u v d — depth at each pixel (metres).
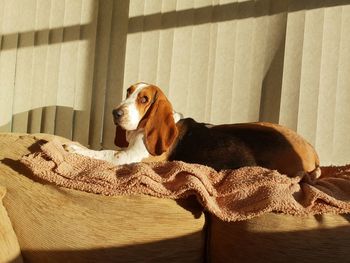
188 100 1.67
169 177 1.13
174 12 1.69
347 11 1.51
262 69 1.60
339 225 1.04
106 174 1.14
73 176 1.15
